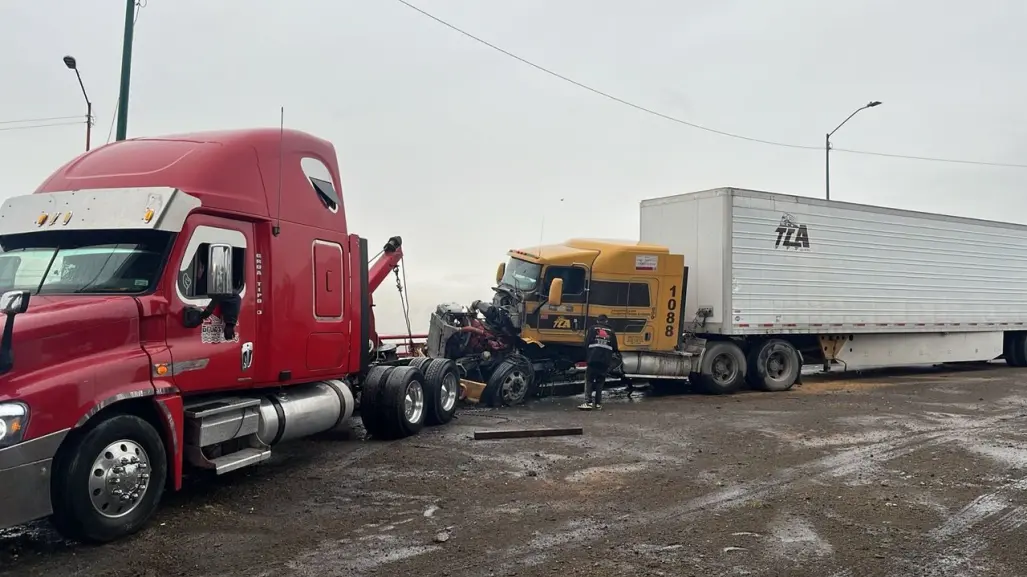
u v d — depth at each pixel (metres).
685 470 7.94
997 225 20.86
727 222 15.13
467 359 13.05
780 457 8.64
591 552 5.32
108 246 6.10
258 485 7.20
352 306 8.77
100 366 5.34
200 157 6.67
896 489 7.20
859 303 17.50
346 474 7.66
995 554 5.36
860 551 5.39
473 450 8.92
